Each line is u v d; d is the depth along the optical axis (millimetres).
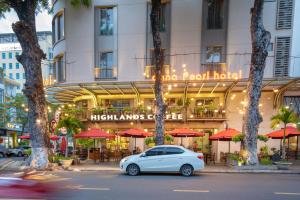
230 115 18141
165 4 18609
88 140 18094
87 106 20500
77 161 15648
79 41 19281
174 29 18156
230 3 17719
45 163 13469
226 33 17859
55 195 5281
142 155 11703
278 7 17422
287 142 17984
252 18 13383
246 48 17547
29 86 13656
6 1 14047
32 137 13680
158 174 11797
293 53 17219
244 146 13484
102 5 19016
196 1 18016
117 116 18234
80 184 9164
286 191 8117
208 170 12781
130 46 18672
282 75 17203
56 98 22547
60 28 20734
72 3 18969
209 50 18156
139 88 17734
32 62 13805
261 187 8727
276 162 13227
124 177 10875
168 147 11766
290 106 17969
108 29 19297
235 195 7539
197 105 19000
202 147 18750
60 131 15750
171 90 18406
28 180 5020
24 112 34594
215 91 18484
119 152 17688
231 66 17625
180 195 7504
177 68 18031
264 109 17906
